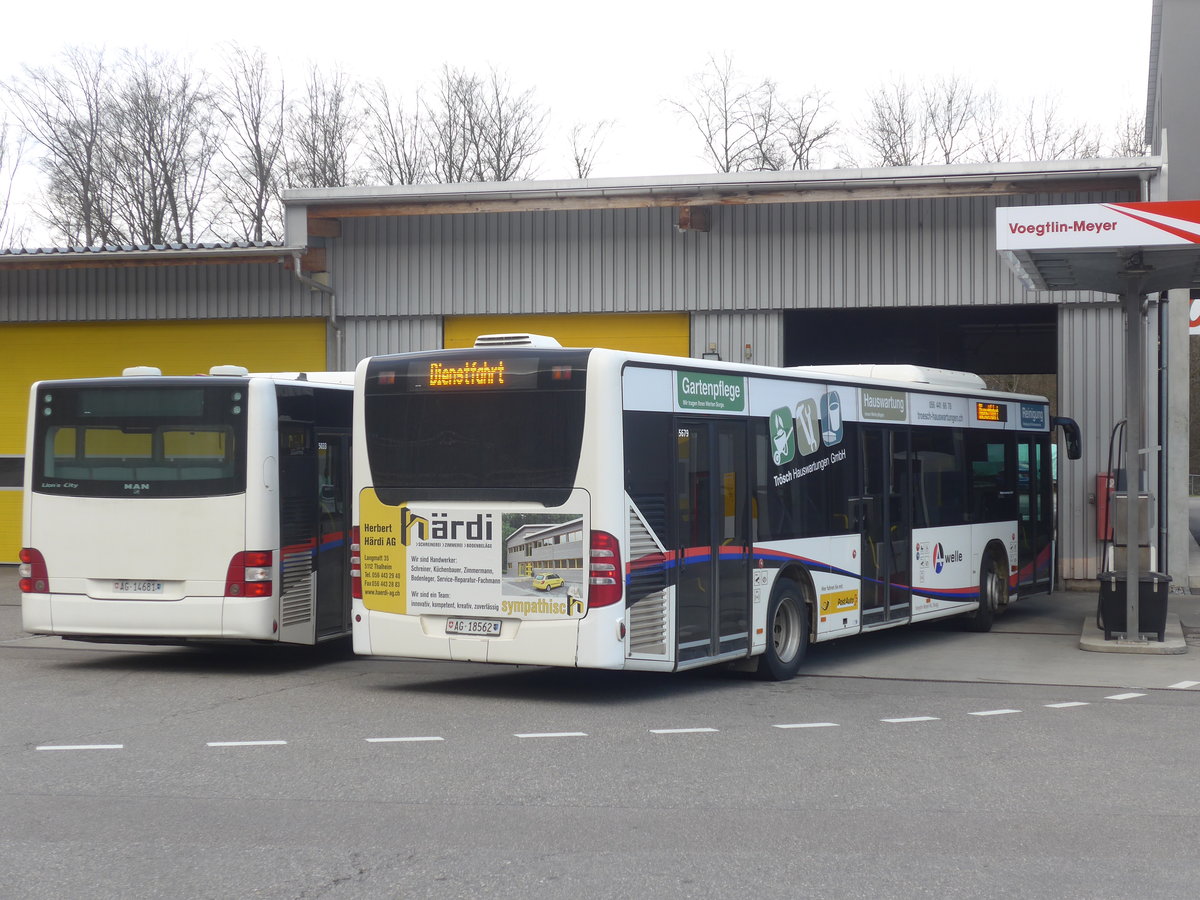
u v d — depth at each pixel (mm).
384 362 11062
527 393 10445
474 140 41344
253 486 11984
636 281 20531
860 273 19984
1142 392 19234
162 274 22156
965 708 10523
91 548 12258
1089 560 19812
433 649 10742
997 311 23484
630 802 7246
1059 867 6043
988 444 16391
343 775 7891
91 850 6281
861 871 5961
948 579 15172
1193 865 6090
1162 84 22203
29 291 22625
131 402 12266
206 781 7723
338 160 40531
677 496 10836
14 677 12109
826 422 12977
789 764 8273
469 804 7184
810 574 12523
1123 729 9617
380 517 10984
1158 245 12695
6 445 22875
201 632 12000
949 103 42125
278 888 5703
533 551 10359
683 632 10844
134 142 39312
